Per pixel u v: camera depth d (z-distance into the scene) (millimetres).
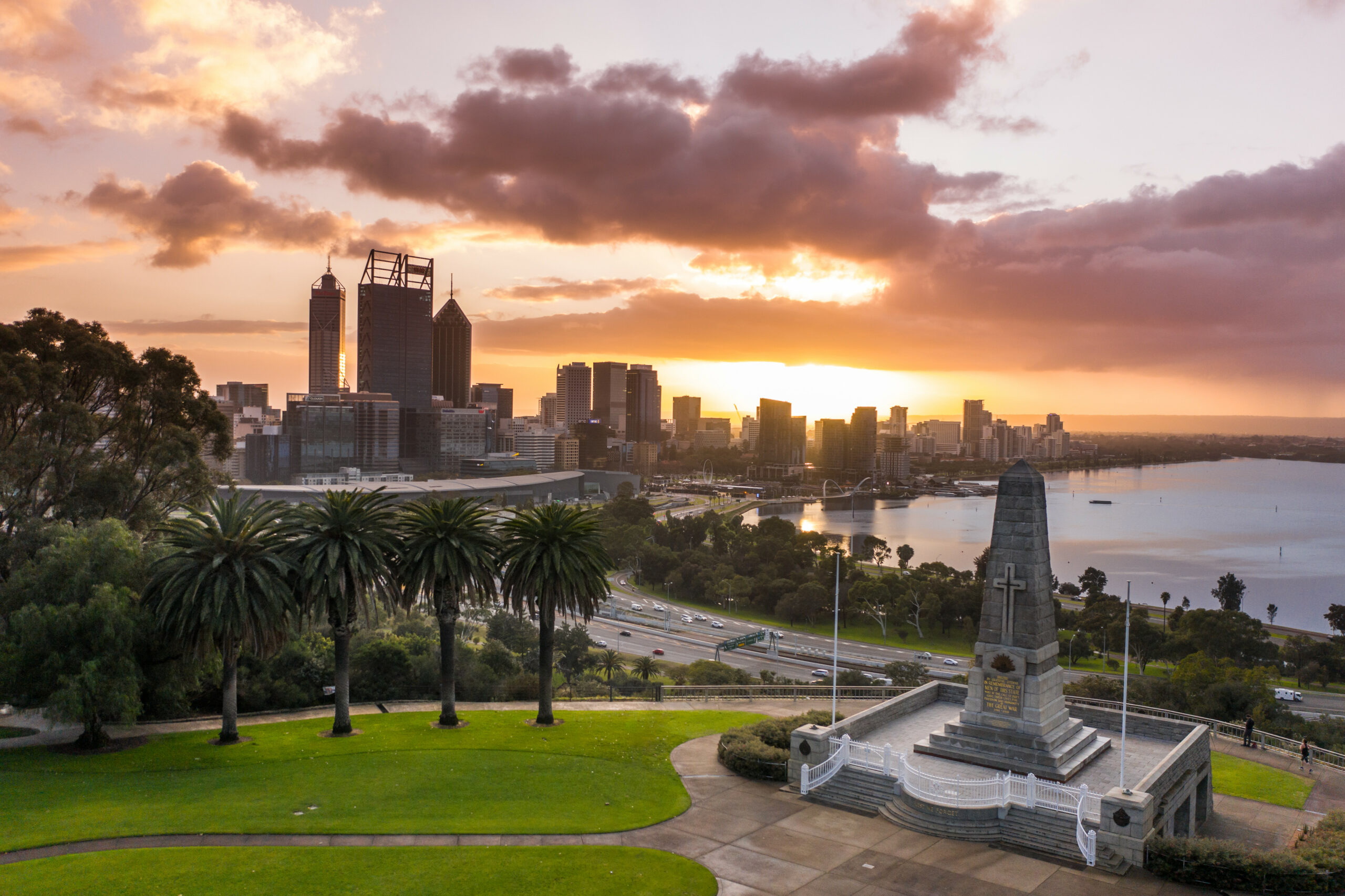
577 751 54438
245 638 55281
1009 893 34938
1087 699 80812
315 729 61719
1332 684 165875
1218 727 70625
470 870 34688
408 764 50219
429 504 63750
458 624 134500
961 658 169500
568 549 64125
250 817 40375
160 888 31938
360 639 81562
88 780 47062
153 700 58938
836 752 47000
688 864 36594
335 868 34375
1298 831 45906
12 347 77812
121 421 83875
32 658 53188
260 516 59344
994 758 46781
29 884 32031
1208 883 35969
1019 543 47500
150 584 55719
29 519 71625
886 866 37312
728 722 64625
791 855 38312
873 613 195000
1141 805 37625
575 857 36719
